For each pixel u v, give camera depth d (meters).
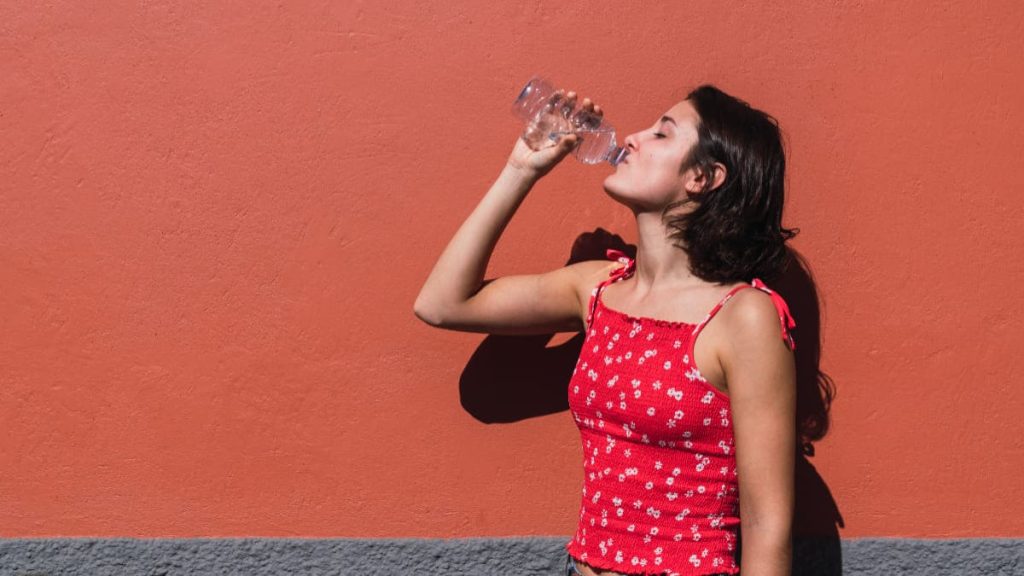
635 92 3.03
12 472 3.10
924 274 3.08
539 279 2.86
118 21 2.98
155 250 3.05
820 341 3.09
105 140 3.01
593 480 2.60
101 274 3.05
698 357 2.46
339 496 3.14
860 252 3.07
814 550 3.15
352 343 3.09
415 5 3.01
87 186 3.02
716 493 2.52
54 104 3.00
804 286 3.08
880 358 3.10
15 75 2.98
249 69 3.00
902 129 3.04
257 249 3.06
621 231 3.06
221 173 3.03
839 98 3.04
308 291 3.07
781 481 2.43
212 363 3.09
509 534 3.16
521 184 2.75
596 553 2.58
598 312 2.66
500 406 3.12
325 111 3.02
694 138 2.57
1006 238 3.08
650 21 3.02
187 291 3.06
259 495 3.13
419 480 3.14
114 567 3.12
